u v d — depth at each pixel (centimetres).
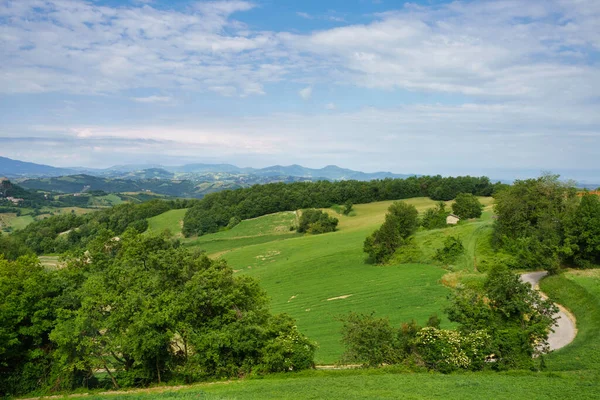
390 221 9688
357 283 8138
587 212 6334
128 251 4575
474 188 17775
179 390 3291
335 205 18075
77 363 3559
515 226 7994
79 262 4641
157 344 3456
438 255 8444
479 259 7775
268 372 3659
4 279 3819
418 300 6412
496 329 3372
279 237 15462
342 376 3384
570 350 3562
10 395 3641
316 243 12794
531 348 3278
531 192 8062
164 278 4125
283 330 3856
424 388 2775
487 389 2670
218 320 3797
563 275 5919
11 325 3666
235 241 15525
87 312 3650
